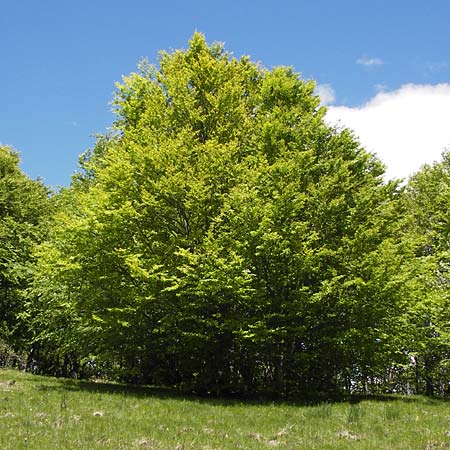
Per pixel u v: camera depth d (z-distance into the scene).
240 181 18.33
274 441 9.97
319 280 17.55
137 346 19.33
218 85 20.61
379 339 19.84
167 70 20.98
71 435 9.22
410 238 18.62
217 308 17.59
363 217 18.36
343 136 20.48
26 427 9.64
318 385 21.80
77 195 20.44
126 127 21.66
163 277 16.31
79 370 37.00
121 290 17.70
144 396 15.97
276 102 20.97
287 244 16.48
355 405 14.93
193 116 19.53
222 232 17.00
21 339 32.19
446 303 22.38
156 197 18.05
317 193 17.95
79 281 18.97
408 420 12.70
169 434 9.98
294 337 18.02
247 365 20.81
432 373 28.23
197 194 17.33
